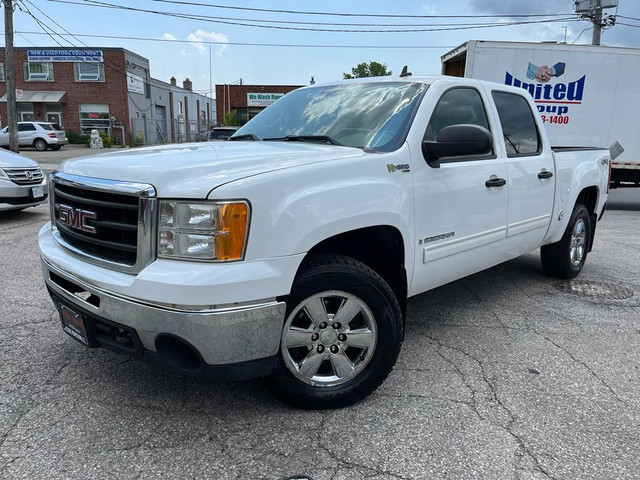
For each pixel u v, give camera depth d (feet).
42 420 8.89
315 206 8.39
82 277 8.50
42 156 83.25
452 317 14.32
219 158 8.68
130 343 8.34
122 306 7.91
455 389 10.20
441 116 11.57
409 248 10.28
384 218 9.48
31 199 27.09
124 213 8.10
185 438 8.45
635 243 25.17
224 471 7.68
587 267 20.10
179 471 7.66
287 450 8.19
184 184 7.72
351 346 9.37
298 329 8.85
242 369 8.04
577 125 38.65
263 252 7.86
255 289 7.75
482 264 13.03
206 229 7.56
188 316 7.45
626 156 38.96
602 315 14.56
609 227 30.37
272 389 9.02
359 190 9.04
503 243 13.51
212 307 7.50
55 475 7.51
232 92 132.67
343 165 9.02
